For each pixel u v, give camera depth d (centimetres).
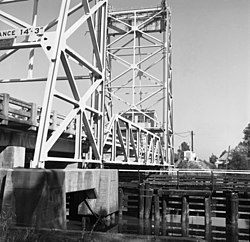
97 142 2102
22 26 1770
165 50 4872
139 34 5056
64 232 786
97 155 2042
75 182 1547
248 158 9456
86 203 1909
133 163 2711
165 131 4694
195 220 2458
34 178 1204
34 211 1173
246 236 2006
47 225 1196
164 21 4919
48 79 1528
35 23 1908
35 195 1186
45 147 1487
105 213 1875
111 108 4869
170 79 5241
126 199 2488
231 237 1988
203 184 2358
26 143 2003
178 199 2333
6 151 1745
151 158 3669
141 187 2416
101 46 2198
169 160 4894
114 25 5128
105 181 1914
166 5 4866
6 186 1214
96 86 2031
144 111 5088
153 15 4938
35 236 766
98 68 2116
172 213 2350
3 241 738
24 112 1728
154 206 2338
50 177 1238
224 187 2302
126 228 2091
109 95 4875
